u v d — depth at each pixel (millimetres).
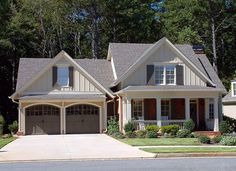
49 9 56375
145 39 58625
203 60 42500
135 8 57719
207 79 37594
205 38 60562
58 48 60469
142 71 37062
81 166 16844
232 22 58906
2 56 53281
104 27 59156
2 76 53188
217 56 61312
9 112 52250
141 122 34781
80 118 38062
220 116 38188
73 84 38062
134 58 39969
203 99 38688
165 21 60375
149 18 57781
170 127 33375
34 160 19047
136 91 34781
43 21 57781
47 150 22859
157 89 35094
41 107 37469
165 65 37344
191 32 56344
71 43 61500
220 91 36062
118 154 20703
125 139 30500
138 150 22344
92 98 37250
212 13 58562
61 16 56938
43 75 37719
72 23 58094
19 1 56688
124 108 35812
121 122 36469
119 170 15469
